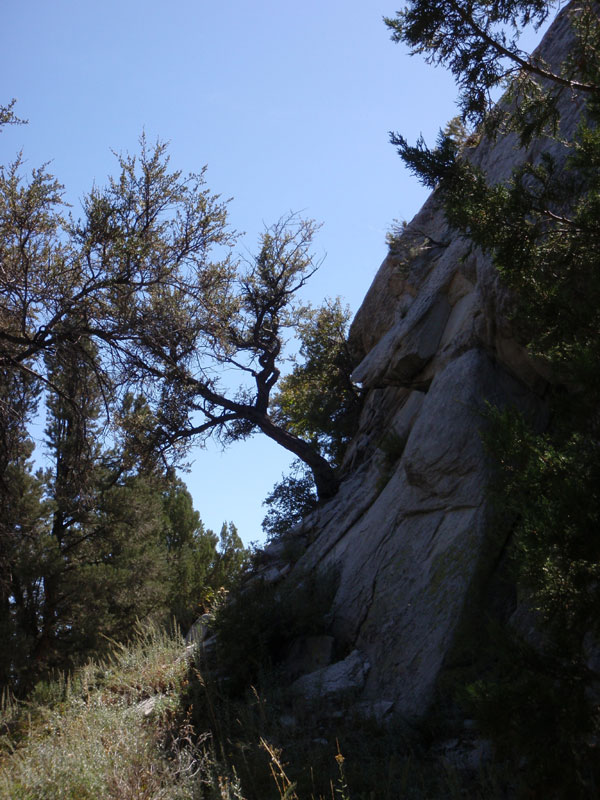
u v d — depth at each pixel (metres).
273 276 18.14
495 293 8.34
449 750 6.29
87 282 11.27
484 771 5.61
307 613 9.23
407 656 7.74
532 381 8.88
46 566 19.73
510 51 6.63
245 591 9.92
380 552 9.57
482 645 7.06
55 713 8.12
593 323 5.44
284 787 5.54
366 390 17.50
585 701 4.43
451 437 8.94
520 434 5.25
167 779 5.67
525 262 6.02
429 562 8.51
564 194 6.24
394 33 6.78
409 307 12.75
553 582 4.49
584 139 6.00
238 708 7.46
